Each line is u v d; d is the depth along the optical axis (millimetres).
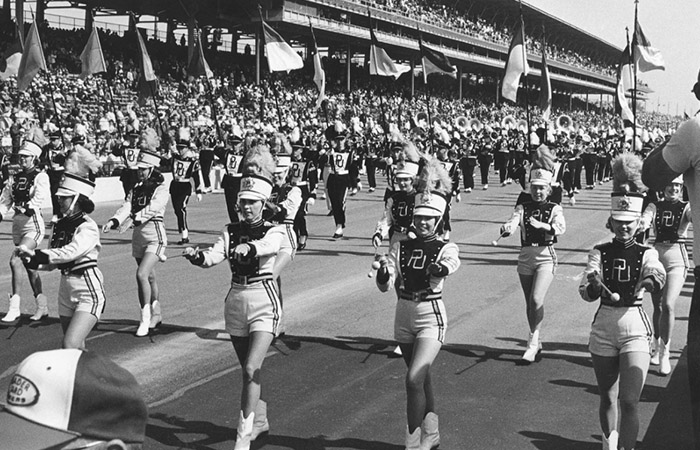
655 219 7652
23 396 1760
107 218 19078
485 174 31344
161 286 11336
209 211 21406
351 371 7430
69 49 37156
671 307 7383
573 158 26016
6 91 28219
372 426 5992
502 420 6160
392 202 8703
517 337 8734
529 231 7910
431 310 5426
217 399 6570
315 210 22359
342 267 13188
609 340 5215
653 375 7430
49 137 19156
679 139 3172
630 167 5273
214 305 10102
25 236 8852
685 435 5895
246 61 48281
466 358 7910
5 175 17047
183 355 7859
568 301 10695
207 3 40938
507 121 40062
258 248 5398
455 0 66062
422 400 5211
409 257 5461
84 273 6246
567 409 6438
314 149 20453
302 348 8203
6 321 9031
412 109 52219
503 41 70188
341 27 46438
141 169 8602
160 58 40750
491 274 12680
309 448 5562
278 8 41125
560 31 83312
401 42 53344
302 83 48219
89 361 1823
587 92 104375
